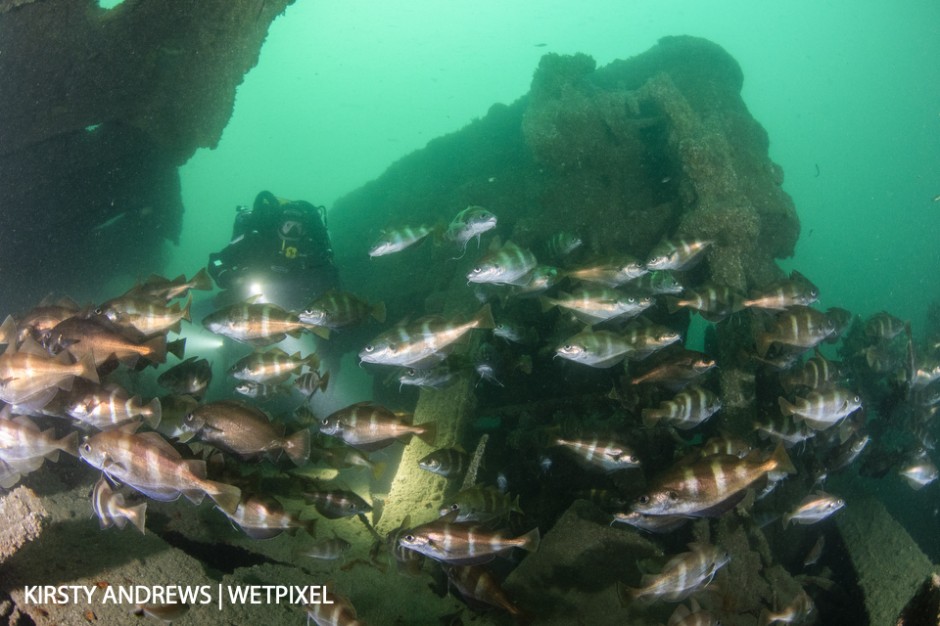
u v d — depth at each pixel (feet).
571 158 8.92
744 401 6.41
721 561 3.94
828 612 6.03
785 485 6.61
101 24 7.32
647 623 4.66
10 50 7.14
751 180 8.97
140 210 11.55
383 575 4.77
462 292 8.23
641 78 11.18
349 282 12.31
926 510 9.74
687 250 5.48
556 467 6.40
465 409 6.56
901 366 7.48
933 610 3.72
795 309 5.43
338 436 4.22
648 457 6.31
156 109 8.18
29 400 3.54
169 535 4.55
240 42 8.08
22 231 9.15
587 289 5.10
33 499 3.52
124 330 4.22
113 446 3.28
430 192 11.94
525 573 4.95
